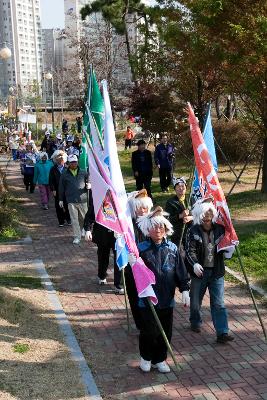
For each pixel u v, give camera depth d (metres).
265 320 7.16
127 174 23.80
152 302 5.42
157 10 17.98
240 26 13.22
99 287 8.75
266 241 10.53
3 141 32.22
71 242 12.16
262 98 14.62
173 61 19.66
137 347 6.44
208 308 7.67
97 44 42.25
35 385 5.36
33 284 8.73
